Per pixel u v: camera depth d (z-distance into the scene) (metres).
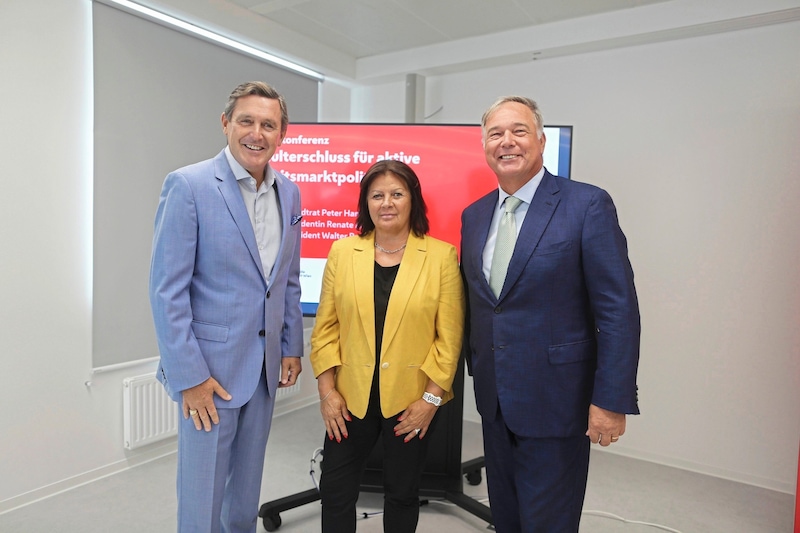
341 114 4.22
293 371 1.75
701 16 2.75
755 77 2.79
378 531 2.24
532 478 1.48
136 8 2.63
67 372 2.52
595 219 1.37
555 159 2.43
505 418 1.48
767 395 2.83
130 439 2.74
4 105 2.23
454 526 2.32
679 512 2.51
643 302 3.17
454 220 2.44
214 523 1.53
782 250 2.76
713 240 2.94
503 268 1.49
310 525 2.30
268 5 3.03
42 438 2.44
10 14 2.23
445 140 2.42
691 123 2.97
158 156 2.81
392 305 1.61
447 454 2.49
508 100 1.50
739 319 2.89
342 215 2.48
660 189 3.08
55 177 2.42
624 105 3.17
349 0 2.94
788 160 2.72
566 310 1.42
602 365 1.36
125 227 2.68
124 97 2.63
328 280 1.76
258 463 1.65
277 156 2.50
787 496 2.72
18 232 2.31
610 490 2.74
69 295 2.51
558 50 3.25
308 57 3.55
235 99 1.48
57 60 2.40
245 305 1.51
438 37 3.50
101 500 2.45
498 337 1.47
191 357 1.40
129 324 2.74
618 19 2.98
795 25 2.68
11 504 2.34
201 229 1.45
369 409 1.67
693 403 3.03
